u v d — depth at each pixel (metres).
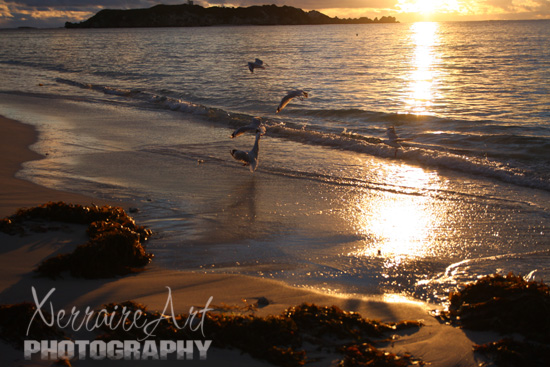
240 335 5.49
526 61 49.12
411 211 10.93
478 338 5.77
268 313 6.20
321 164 14.98
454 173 13.98
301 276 7.64
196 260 8.26
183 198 11.72
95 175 13.57
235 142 17.88
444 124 20.73
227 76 40.78
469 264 8.20
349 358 5.20
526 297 6.04
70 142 17.72
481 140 17.38
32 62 60.22
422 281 7.54
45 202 10.95
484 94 28.84
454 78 37.25
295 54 66.75
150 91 33.00
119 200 11.45
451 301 6.68
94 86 35.56
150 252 8.61
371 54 65.25
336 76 39.91
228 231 9.66
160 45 95.81
